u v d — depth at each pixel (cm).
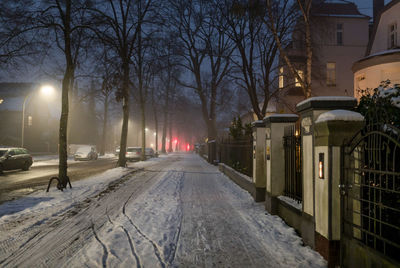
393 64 1482
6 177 1490
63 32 1159
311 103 435
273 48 1758
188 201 875
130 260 409
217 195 981
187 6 2444
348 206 381
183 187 1171
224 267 391
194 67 2741
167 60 2344
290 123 686
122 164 1911
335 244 389
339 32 2277
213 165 2414
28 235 525
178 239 512
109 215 685
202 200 890
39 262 402
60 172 1044
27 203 805
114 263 398
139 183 1251
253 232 550
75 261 405
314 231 436
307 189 466
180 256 430
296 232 534
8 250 449
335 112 389
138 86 2900
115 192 1020
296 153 593
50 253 436
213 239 512
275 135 685
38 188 1096
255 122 851
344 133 389
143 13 1831
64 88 1086
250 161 1016
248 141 1042
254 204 813
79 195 944
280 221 615
